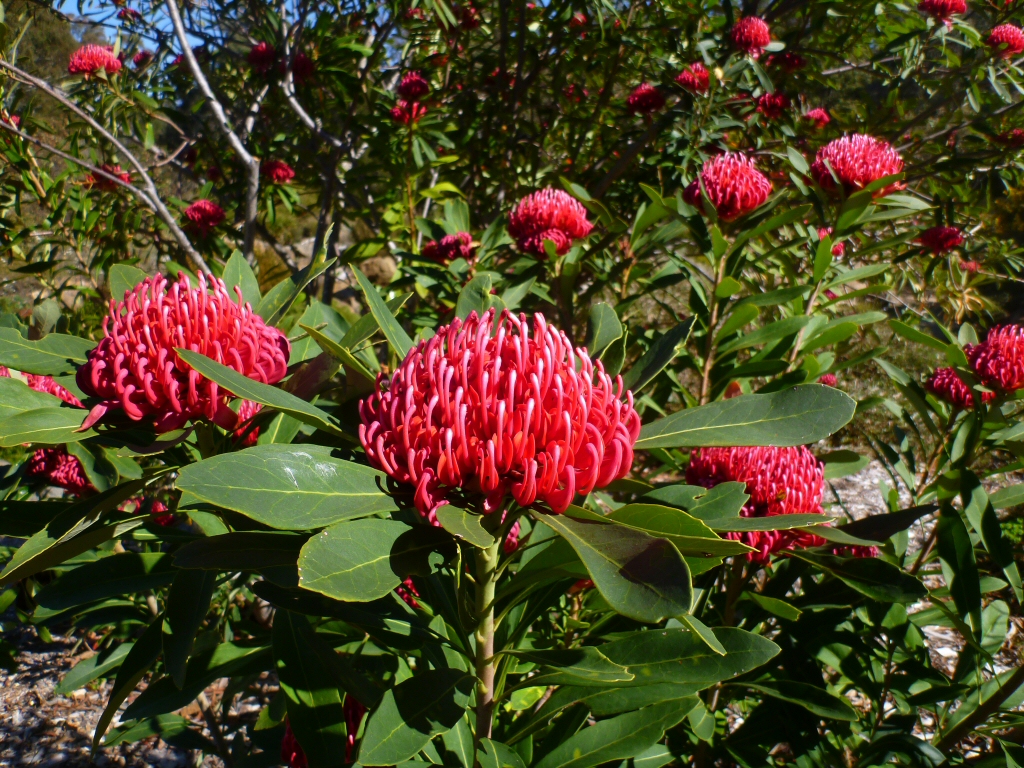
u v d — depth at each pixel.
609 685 1.46
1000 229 6.68
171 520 2.96
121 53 5.34
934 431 3.08
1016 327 2.56
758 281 4.86
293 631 1.71
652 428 1.35
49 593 1.65
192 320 1.38
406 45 6.36
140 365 1.30
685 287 6.40
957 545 2.27
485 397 1.07
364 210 5.81
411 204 5.28
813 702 2.14
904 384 3.05
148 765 4.07
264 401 1.18
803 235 3.70
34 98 4.83
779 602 1.91
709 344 3.08
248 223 4.67
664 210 3.09
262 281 7.61
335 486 1.10
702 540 1.01
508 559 1.50
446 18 5.05
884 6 6.20
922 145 5.96
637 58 5.81
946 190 5.88
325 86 5.74
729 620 2.37
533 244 3.35
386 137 5.13
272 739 2.52
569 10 5.52
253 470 1.03
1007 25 5.66
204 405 1.37
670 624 2.08
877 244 3.31
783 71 5.70
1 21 4.07
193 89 6.49
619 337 1.56
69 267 5.02
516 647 1.94
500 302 1.76
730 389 4.59
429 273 4.27
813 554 1.97
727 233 3.02
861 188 2.93
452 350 1.16
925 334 2.65
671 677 1.45
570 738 1.73
